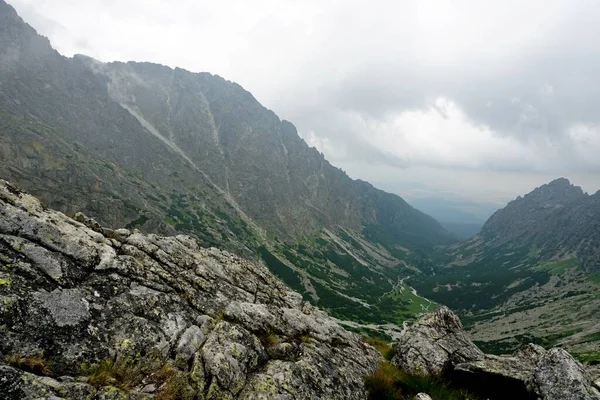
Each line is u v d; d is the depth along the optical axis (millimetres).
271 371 13727
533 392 16359
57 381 9766
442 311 25281
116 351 11891
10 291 10891
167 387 11328
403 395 17609
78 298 12422
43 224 13781
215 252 25359
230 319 16344
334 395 14391
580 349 142000
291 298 24969
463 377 19703
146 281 15594
